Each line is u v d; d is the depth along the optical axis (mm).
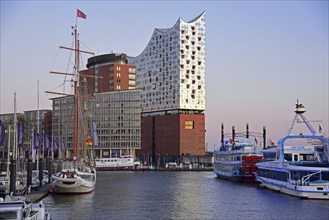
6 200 46844
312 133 94750
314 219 60344
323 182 79188
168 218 63125
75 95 113938
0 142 75250
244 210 69938
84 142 139625
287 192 88125
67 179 89875
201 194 96312
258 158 126812
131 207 74500
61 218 63125
